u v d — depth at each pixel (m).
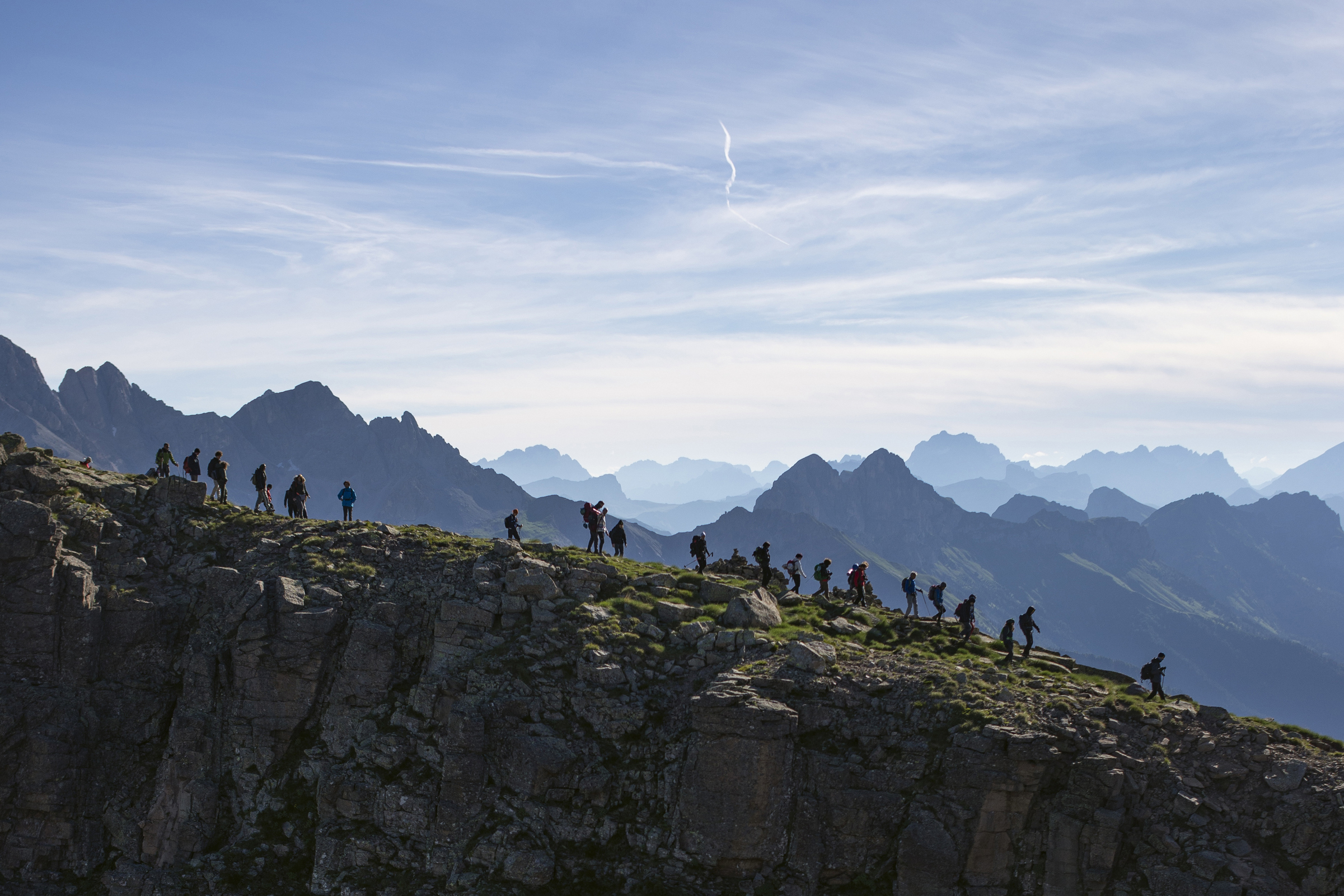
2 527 58.22
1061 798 46.81
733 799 49.16
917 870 46.38
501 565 64.69
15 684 57.34
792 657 54.81
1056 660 58.03
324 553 65.62
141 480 73.06
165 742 59.66
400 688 59.12
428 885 50.38
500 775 52.78
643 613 61.38
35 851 54.91
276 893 52.25
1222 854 43.59
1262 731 48.06
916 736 49.81
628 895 48.44
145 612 61.53
